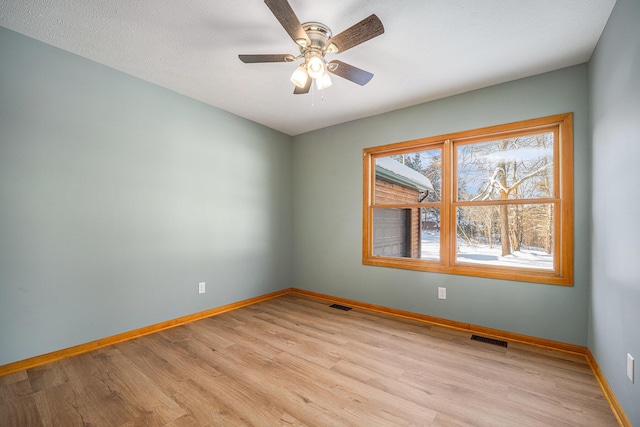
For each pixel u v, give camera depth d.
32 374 1.95
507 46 2.10
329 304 3.68
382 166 3.56
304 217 4.21
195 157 3.09
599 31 1.90
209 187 3.22
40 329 2.08
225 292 3.38
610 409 1.63
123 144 2.54
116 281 2.48
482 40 2.03
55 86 2.16
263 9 1.76
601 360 1.89
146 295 2.67
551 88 2.41
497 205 2.73
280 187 4.16
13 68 1.98
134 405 1.64
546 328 2.42
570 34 1.94
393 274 3.29
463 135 2.85
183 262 2.97
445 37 2.00
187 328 2.82
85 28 1.95
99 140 2.39
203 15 1.81
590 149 2.21
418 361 2.17
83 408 1.61
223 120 3.38
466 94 2.84
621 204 1.56
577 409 1.63
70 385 1.83
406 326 2.90
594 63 2.09
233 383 1.87
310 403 1.67
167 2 1.70
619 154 1.59
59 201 2.18
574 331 2.30
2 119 1.94
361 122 3.61
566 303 2.33
